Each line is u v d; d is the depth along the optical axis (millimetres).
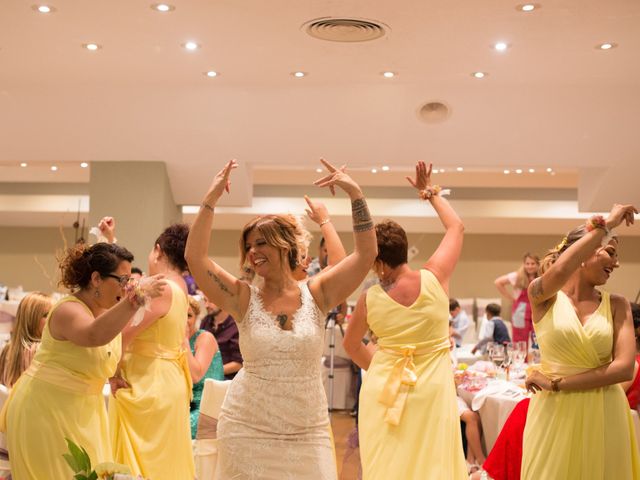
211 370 5258
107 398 4969
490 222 13898
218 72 7992
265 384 2932
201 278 2984
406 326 3865
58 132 9070
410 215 13320
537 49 7172
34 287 15281
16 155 9398
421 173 4270
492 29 6621
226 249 14961
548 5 6047
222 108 8719
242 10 6242
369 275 7508
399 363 3855
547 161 9234
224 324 6496
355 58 7488
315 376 2994
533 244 15109
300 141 9102
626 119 8703
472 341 13797
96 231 4434
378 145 9102
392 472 3764
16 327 4426
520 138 8953
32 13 6395
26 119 8914
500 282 9953
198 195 9891
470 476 5309
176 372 3926
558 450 3588
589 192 9875
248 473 2912
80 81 8352
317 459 2953
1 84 8453
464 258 15188
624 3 5973
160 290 3109
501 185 13219
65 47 7266
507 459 4715
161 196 9430
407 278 3949
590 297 3719
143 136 9102
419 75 8039
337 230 14562
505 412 5410
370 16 6328
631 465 3633
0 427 3418
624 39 6852
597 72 7859
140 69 7918
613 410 3598
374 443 3850
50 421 3277
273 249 3004
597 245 3518
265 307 3002
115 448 3826
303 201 13266
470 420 5695
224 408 3014
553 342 3627
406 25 6539
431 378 3836
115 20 6527
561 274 3551
